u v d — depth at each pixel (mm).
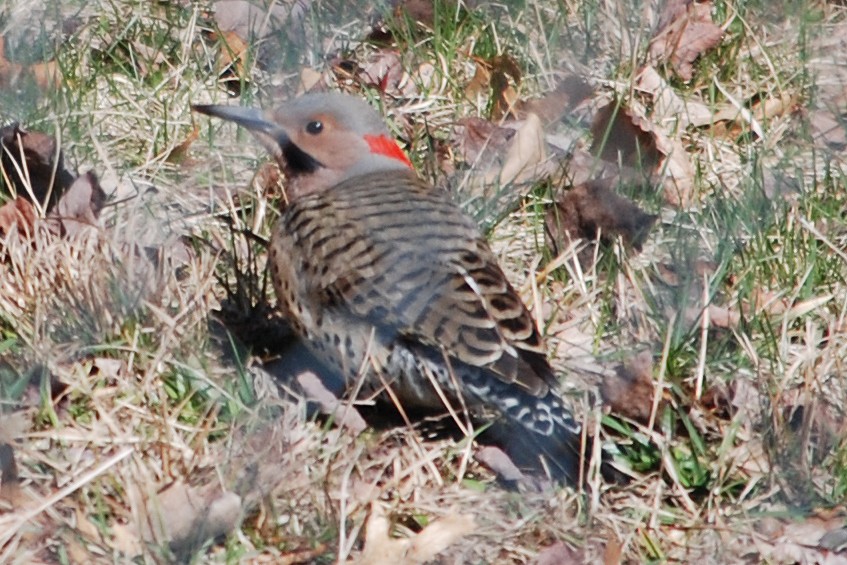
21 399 10117
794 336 11617
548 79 14547
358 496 9812
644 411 10617
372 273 10148
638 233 12367
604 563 9469
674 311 11586
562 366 11039
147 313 10844
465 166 13367
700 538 9844
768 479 10211
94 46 14367
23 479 9609
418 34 15078
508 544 9633
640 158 13219
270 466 9734
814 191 13094
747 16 15594
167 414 10102
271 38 14664
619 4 15219
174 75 13992
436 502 9875
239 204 12555
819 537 9883
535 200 12781
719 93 14773
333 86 14289
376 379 10398
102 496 9500
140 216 12039
